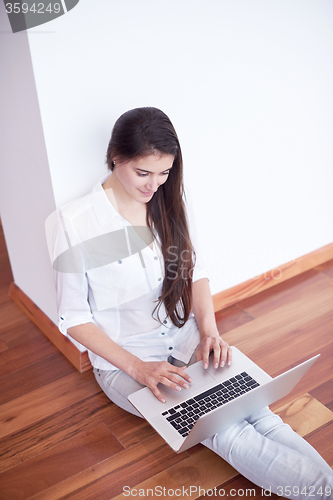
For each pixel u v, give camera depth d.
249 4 1.79
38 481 1.56
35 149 1.62
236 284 2.35
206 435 1.37
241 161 2.08
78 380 1.95
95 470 1.58
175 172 1.52
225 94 1.89
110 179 1.53
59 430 1.74
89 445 1.67
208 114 1.88
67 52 1.46
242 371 1.56
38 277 2.08
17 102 1.60
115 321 1.69
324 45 2.09
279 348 2.05
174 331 1.76
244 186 2.15
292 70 2.04
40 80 1.45
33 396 1.89
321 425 1.68
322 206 2.49
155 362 1.56
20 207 1.94
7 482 1.56
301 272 2.54
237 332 2.15
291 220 2.40
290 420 1.70
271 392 1.42
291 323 2.19
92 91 1.56
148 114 1.35
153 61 1.65
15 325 2.28
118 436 1.70
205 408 1.43
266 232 2.33
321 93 2.19
